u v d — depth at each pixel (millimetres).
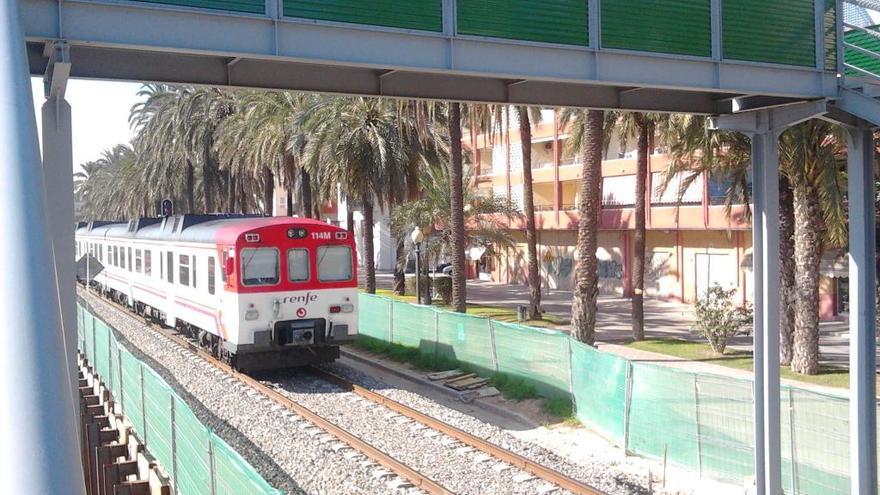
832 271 26156
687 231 33188
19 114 3225
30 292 2852
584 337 19234
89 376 18094
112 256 31672
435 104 26734
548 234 42156
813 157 16328
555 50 8672
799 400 10266
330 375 17359
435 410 14445
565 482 10281
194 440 8984
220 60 8523
